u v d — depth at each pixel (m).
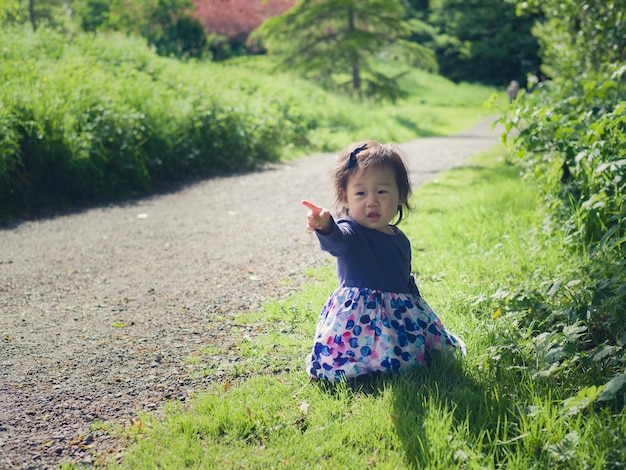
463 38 48.41
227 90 15.45
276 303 4.72
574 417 2.83
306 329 4.20
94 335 4.35
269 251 6.46
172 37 28.34
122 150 10.28
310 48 28.58
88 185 9.52
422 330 3.42
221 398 3.27
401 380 3.22
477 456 2.58
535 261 4.98
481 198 7.78
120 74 13.68
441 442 2.66
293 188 10.32
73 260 6.36
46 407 3.33
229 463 2.70
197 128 12.18
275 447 2.81
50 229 7.74
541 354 3.24
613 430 2.62
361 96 28.25
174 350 4.04
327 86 28.14
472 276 4.93
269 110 15.27
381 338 3.33
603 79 7.40
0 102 9.23
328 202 9.09
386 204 3.38
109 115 10.48
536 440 2.65
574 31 10.18
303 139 16.08
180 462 2.72
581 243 4.76
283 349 3.94
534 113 5.54
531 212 6.39
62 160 9.30
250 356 3.87
